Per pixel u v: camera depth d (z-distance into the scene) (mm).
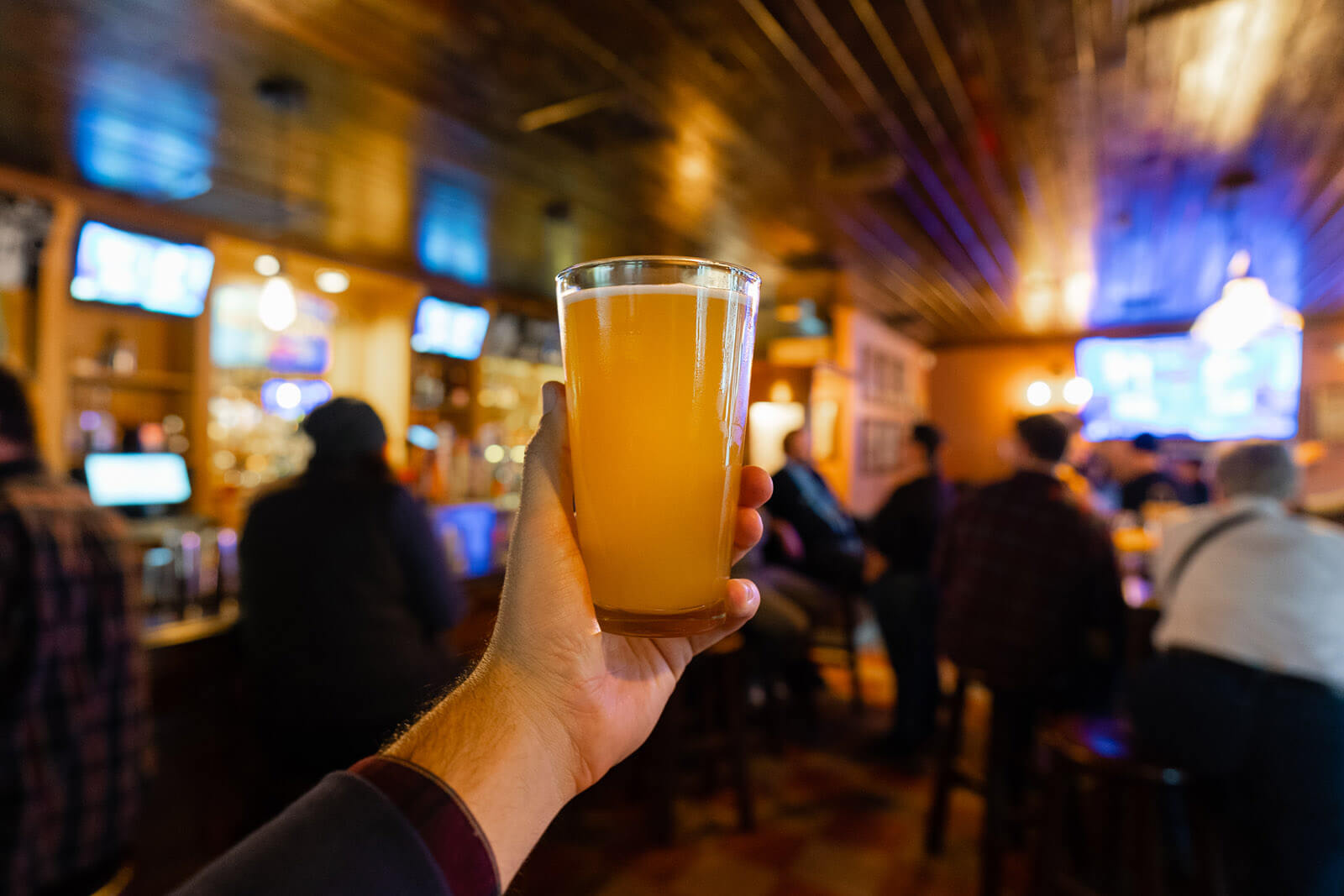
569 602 563
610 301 542
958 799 3020
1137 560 3633
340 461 1946
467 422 5242
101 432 3361
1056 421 2439
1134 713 1885
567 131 2795
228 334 4043
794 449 4086
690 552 541
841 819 2855
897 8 2061
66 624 1241
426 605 1970
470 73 2344
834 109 2654
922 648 3416
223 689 2094
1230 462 1937
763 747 3545
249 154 2930
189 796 1997
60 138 2752
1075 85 2516
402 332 4730
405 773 442
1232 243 4535
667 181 3324
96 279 3240
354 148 2910
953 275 5258
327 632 1815
